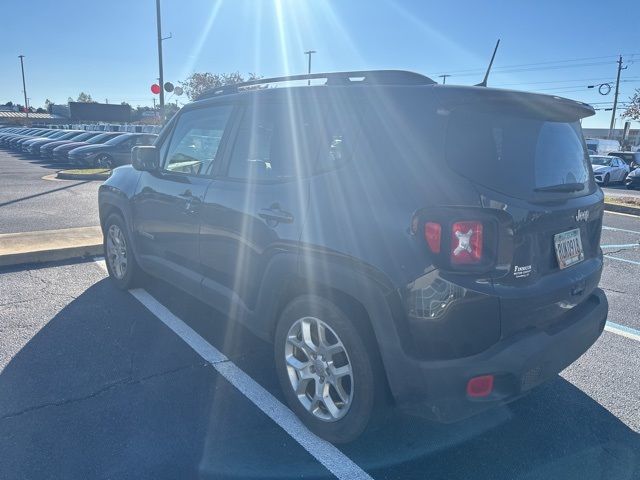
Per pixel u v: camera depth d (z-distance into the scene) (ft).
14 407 10.02
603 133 211.00
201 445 9.12
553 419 10.25
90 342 12.96
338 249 8.36
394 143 8.21
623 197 51.47
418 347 7.72
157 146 14.64
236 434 9.48
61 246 20.40
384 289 7.80
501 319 7.63
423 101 8.16
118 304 15.58
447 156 7.72
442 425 9.98
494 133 8.30
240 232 10.56
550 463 8.91
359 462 8.81
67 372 11.43
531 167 8.55
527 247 8.07
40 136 105.70
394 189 7.95
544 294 8.20
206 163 12.25
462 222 7.36
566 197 9.12
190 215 12.27
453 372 7.53
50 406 10.10
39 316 14.47
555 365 8.43
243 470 8.53
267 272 9.82
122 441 9.14
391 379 8.03
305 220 8.96
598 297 10.12
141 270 16.24
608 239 29.07
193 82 138.51
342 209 8.46
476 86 8.54
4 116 238.89
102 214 17.34
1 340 12.85
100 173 52.70
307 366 9.53
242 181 10.82
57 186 44.86
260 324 10.45
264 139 10.52
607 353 13.30
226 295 11.38
